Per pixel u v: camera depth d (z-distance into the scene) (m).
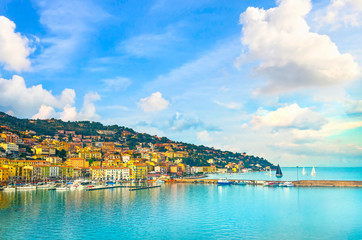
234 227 115.56
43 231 109.44
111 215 136.62
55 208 153.50
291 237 102.75
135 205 164.75
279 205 164.38
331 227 115.56
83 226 116.69
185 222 123.25
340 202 173.62
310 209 151.38
